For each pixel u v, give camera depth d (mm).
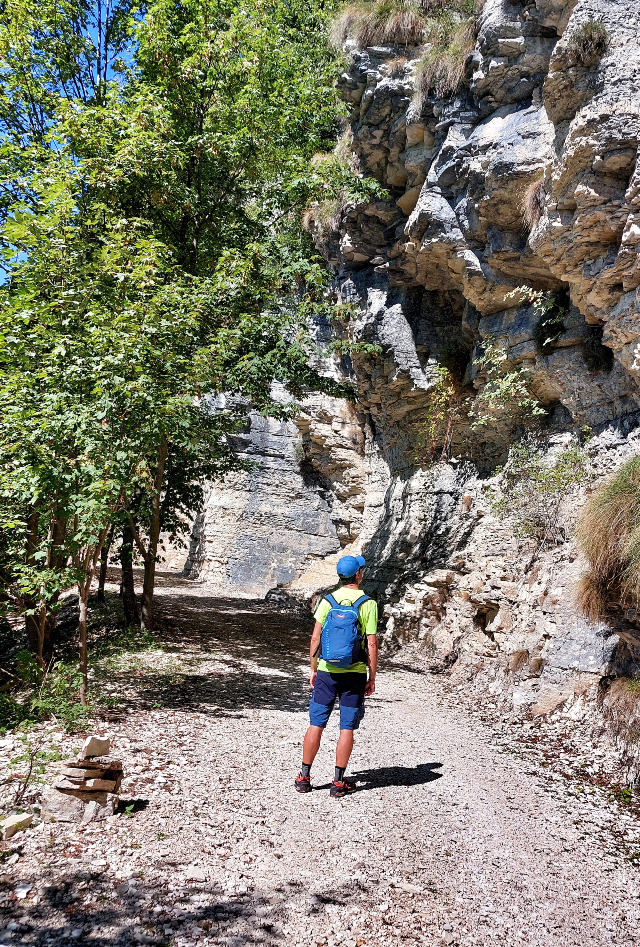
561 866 3842
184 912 2816
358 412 17047
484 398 9820
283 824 3842
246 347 9977
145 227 9641
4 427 5914
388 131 11102
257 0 10484
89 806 3564
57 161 7723
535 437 9875
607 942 3094
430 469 13203
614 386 8031
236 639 11289
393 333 12695
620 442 7828
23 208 6523
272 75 10594
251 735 5605
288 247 11094
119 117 8961
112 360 5613
